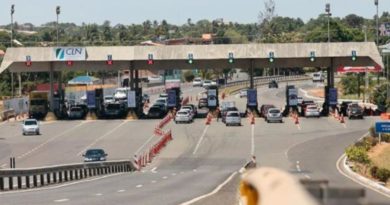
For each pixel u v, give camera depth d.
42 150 102.31
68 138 115.31
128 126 130.00
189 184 60.25
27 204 42.88
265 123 131.62
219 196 45.69
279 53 139.50
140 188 56.53
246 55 139.62
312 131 119.12
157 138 113.69
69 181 66.56
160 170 82.31
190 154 97.75
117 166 83.81
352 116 135.75
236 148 102.00
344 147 98.94
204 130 123.25
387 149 93.06
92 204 43.06
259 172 4.80
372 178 68.88
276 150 98.56
